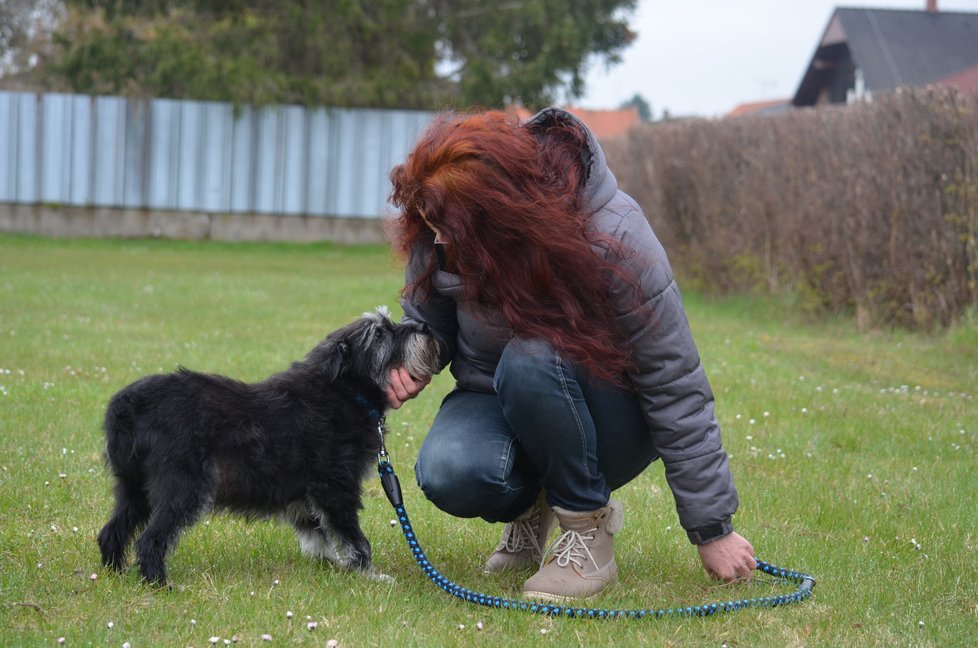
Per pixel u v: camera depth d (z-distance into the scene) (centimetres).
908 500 499
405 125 2506
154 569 356
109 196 2433
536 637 323
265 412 373
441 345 393
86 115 2402
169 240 2430
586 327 342
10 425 582
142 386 366
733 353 921
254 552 413
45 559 384
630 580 389
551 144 351
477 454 359
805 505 488
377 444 395
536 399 342
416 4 2667
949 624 340
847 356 918
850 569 400
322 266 1938
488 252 334
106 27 2809
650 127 1644
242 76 2356
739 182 1302
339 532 386
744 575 368
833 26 2978
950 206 980
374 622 333
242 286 1465
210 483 360
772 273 1235
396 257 385
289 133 2472
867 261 1071
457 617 344
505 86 2470
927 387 793
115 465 365
